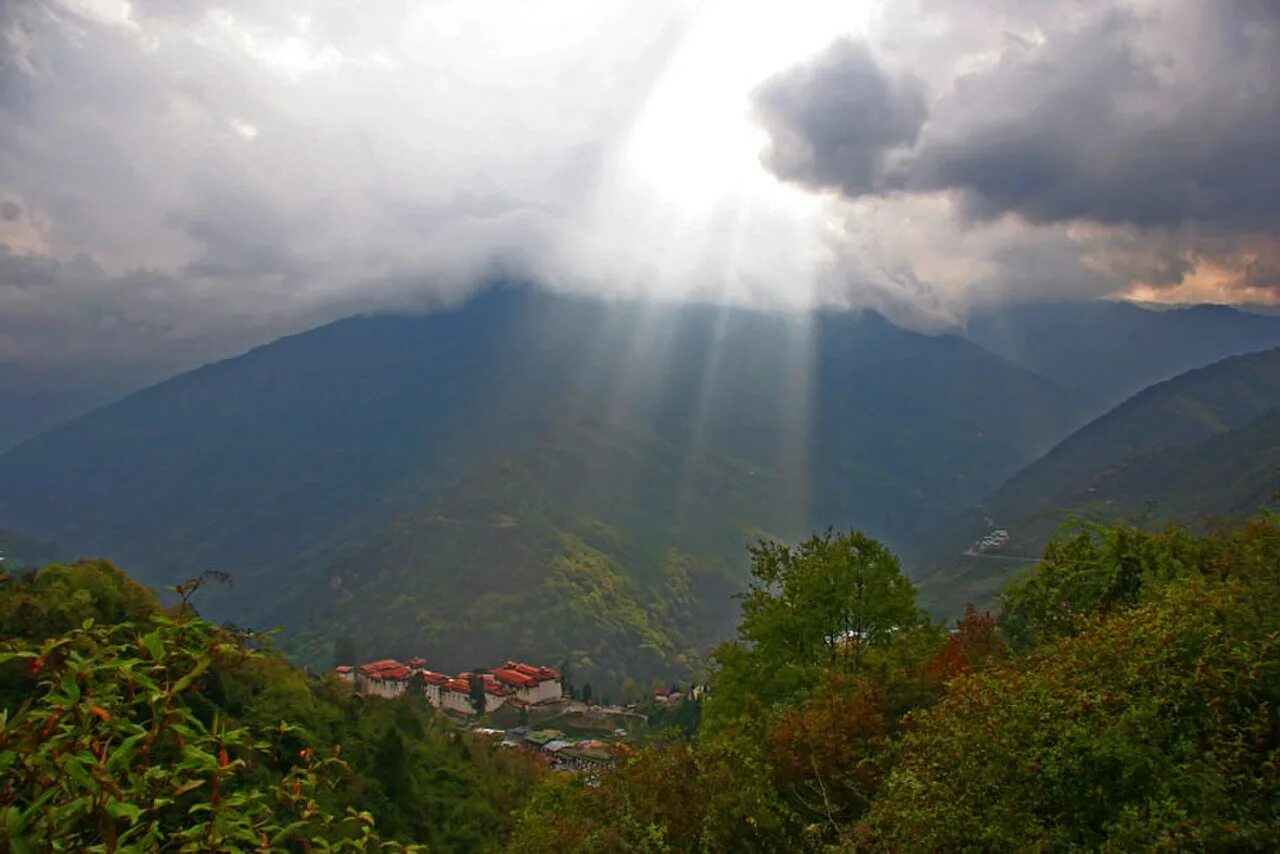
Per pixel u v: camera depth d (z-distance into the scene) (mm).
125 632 5285
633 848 11312
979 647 17656
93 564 35594
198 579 5496
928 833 8047
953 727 8914
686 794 12453
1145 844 6672
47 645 4621
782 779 13031
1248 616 8516
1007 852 7527
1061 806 7750
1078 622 11156
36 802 4137
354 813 5578
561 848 12359
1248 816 6648
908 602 24375
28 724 4309
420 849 5688
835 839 11133
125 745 4551
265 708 39281
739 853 11586
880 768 12195
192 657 5062
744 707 22422
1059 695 8367
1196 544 16875
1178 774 7191
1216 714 7504
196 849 4566
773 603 25344
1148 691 7992
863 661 21078
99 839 4602
